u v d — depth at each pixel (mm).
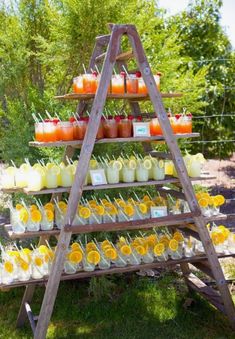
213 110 5785
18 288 2979
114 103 3309
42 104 3383
